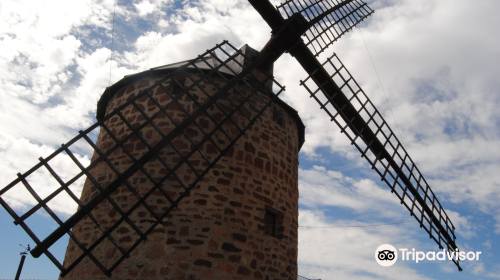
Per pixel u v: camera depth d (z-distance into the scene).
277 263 9.39
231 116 9.93
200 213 8.68
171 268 8.09
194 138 9.38
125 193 8.90
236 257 8.62
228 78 10.38
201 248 8.37
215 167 9.20
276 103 11.12
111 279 8.10
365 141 11.53
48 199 6.87
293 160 11.14
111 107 10.73
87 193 9.66
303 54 11.09
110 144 9.94
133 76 10.44
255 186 9.58
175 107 9.72
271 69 12.14
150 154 7.93
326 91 11.48
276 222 10.01
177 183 8.87
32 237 6.52
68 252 9.34
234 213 8.99
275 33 11.19
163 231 8.41
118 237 8.49
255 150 9.95
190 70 10.24
